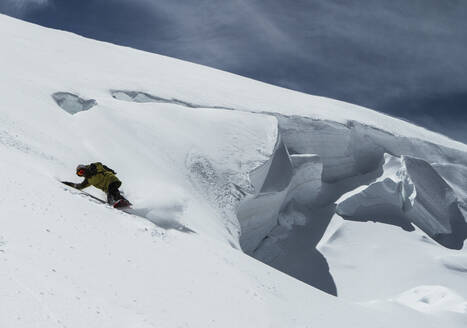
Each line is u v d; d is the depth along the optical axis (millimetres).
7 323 2465
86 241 4152
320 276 17031
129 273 4000
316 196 21484
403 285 16250
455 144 28969
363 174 24453
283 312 4988
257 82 28438
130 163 11164
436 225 21016
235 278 5180
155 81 19672
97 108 13219
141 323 3250
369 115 27938
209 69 28219
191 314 3871
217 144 15664
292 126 21344
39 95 12172
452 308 11984
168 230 5699
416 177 22125
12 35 19031
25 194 4488
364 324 5906
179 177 12734
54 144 8977
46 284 3074
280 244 18484
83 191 6492
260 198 16297
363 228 19625
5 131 7578
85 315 2963
